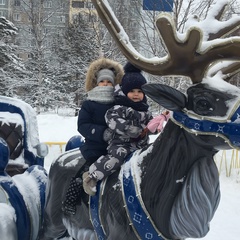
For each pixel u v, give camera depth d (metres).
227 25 2.66
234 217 6.87
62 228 3.84
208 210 2.61
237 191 8.43
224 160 10.19
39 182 4.00
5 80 23.81
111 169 3.03
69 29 26.69
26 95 24.44
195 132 2.57
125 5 14.01
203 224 2.61
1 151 3.62
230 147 2.55
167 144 2.72
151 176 2.77
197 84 2.62
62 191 3.65
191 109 2.59
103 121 3.22
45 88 23.83
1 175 3.70
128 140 3.09
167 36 2.60
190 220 2.62
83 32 25.02
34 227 3.81
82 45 25.66
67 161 3.72
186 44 2.57
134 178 2.83
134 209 2.78
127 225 2.82
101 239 3.08
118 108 3.01
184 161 2.67
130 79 3.03
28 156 4.49
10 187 3.66
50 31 27.33
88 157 3.30
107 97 3.24
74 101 26.22
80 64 25.83
